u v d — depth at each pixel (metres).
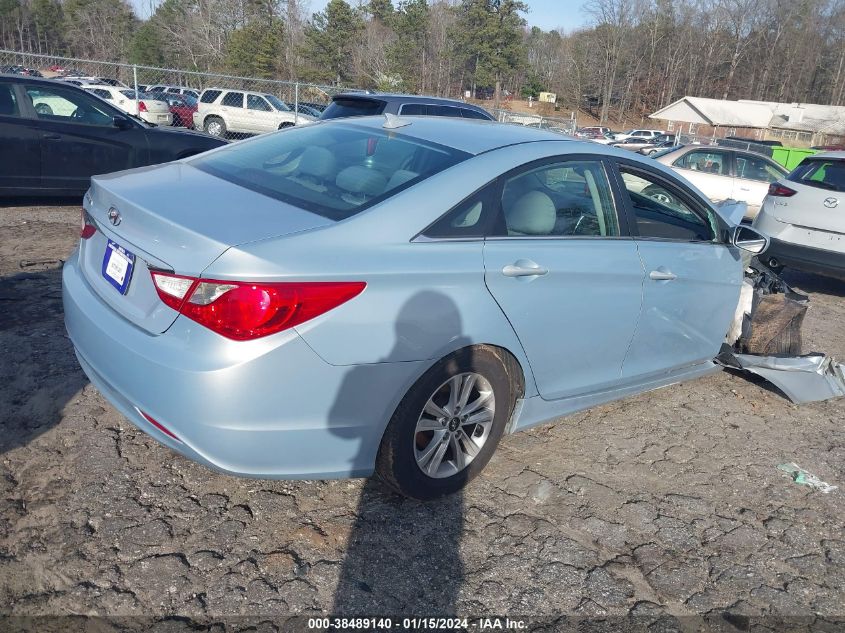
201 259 2.34
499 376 2.99
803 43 87.50
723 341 4.41
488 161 3.04
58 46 82.81
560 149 3.32
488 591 2.58
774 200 7.84
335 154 3.21
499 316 2.87
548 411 3.35
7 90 7.61
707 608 2.62
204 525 2.77
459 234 2.81
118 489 2.93
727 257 4.16
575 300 3.18
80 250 3.14
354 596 2.49
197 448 2.41
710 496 3.37
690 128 48.78
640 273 3.50
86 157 8.09
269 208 2.70
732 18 88.81
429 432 2.89
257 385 2.33
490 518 3.00
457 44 73.44
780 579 2.82
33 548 2.55
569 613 2.52
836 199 7.20
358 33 62.94
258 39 56.53
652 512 3.18
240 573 2.54
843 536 3.15
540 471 3.42
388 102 9.51
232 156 3.44
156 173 3.21
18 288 5.04
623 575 2.75
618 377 3.65
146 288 2.55
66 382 3.70
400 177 2.92
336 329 2.43
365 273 2.48
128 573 2.49
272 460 2.47
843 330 6.50
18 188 7.78
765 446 3.95
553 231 3.18
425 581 2.60
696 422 4.16
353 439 2.59
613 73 84.44
